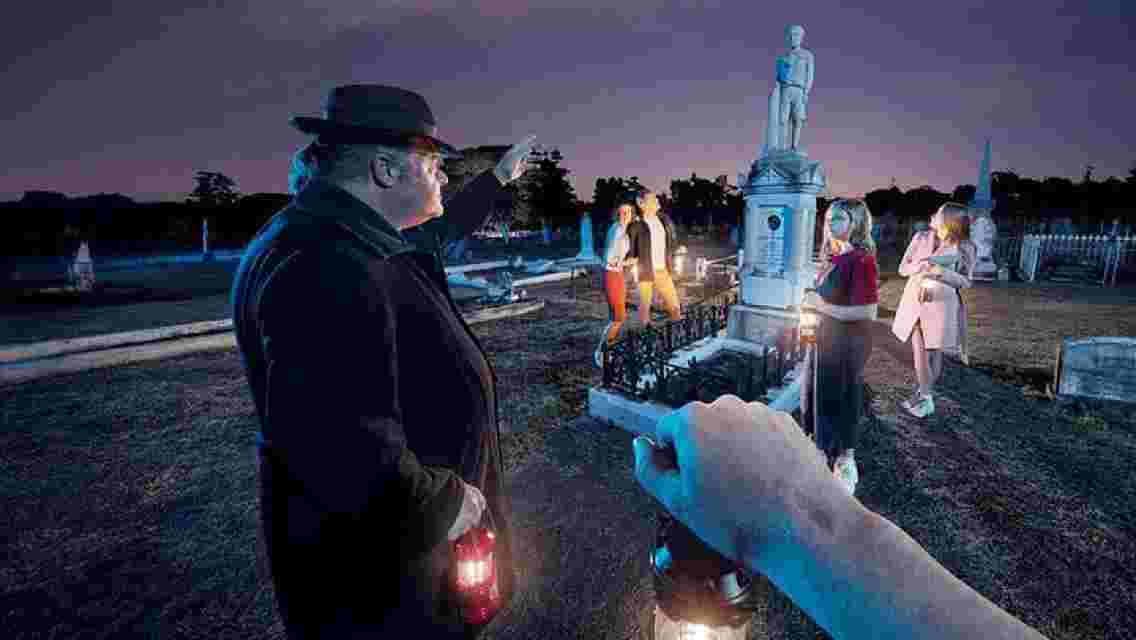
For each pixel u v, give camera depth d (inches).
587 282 673.6
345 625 56.8
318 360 46.3
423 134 56.4
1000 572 118.0
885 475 159.6
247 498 156.0
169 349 316.8
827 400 141.9
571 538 133.5
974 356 292.4
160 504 152.8
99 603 114.1
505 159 101.8
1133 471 161.2
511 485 159.5
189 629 107.2
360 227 52.7
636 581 118.0
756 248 268.7
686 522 13.4
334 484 46.8
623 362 206.4
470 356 61.1
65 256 1146.0
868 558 9.8
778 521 11.5
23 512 148.9
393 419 50.5
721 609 18.9
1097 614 105.7
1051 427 193.9
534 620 107.7
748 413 14.9
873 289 137.1
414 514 50.3
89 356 288.5
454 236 97.3
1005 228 1007.0
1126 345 211.9
